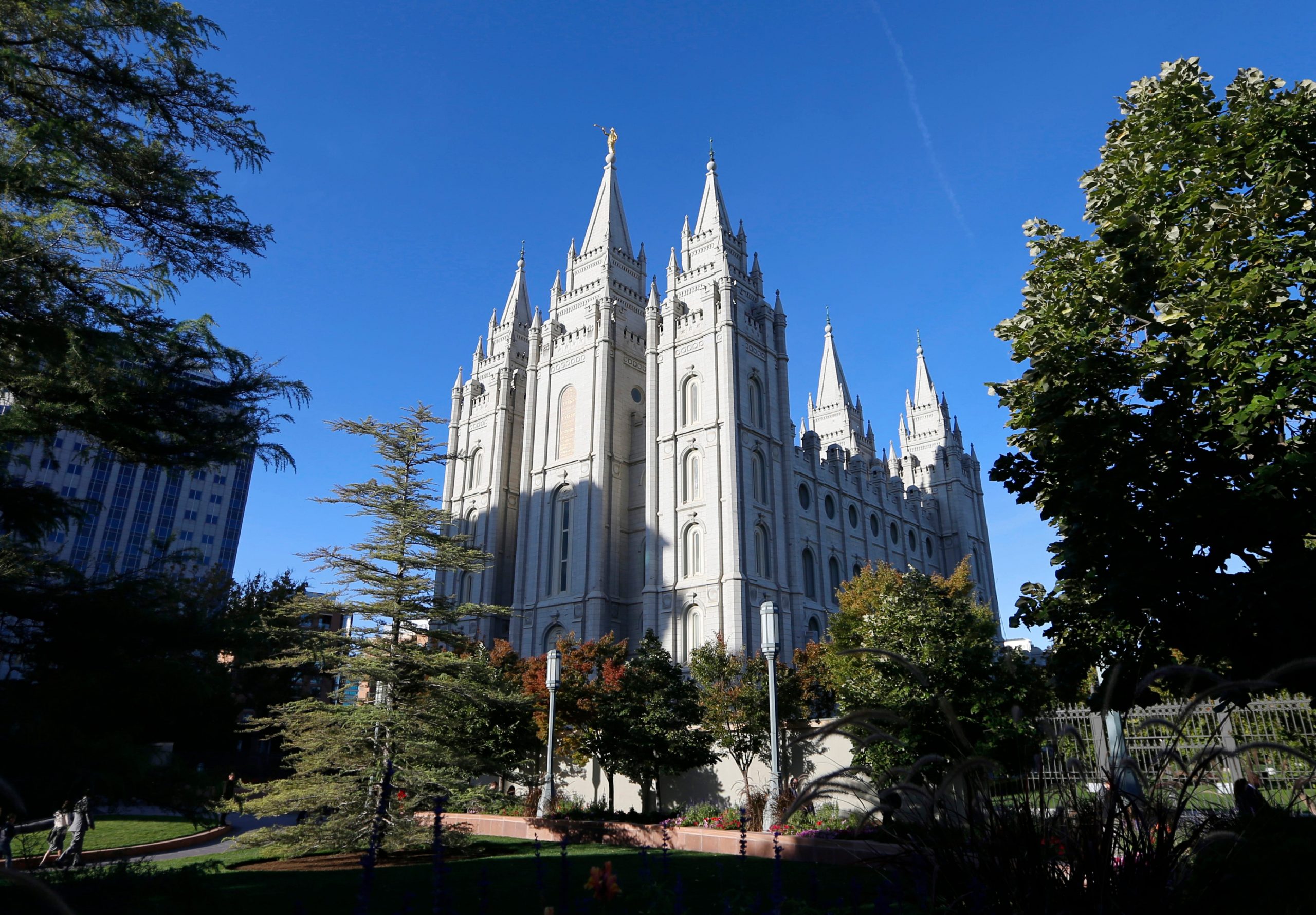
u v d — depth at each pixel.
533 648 66.69
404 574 23.88
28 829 17.00
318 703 22.00
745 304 70.81
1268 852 5.81
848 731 5.83
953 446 102.62
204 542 113.69
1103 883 5.58
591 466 68.50
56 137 11.59
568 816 29.41
